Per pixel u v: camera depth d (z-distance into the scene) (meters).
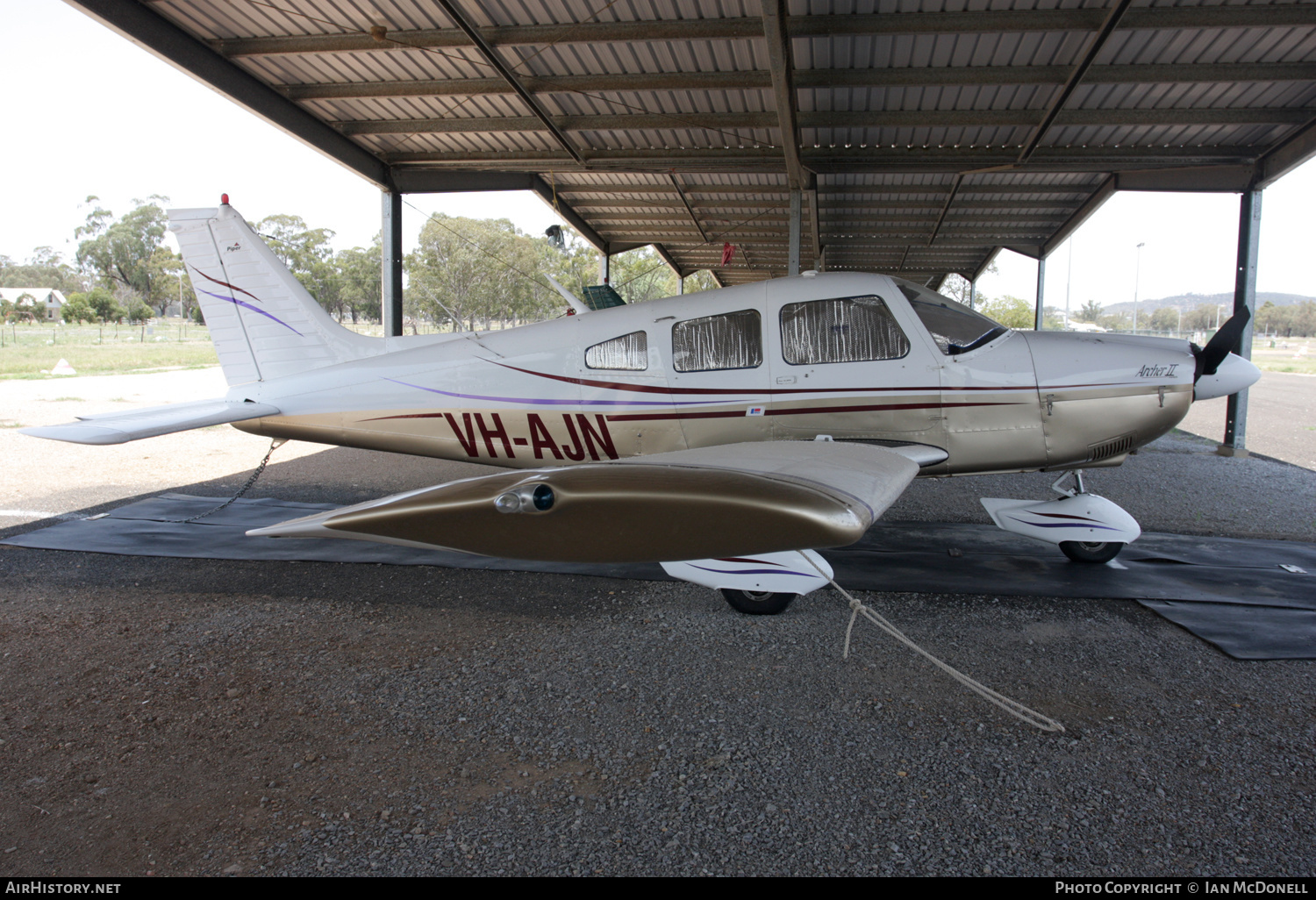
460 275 36.78
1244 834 2.12
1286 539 5.25
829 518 1.70
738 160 9.55
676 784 2.38
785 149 7.63
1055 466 4.35
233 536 5.29
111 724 2.76
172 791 2.35
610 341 4.57
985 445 4.23
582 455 4.71
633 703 2.91
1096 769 2.44
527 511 1.83
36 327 53.66
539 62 7.25
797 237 9.41
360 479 7.39
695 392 4.43
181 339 44.31
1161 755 2.52
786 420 4.35
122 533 5.34
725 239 15.55
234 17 6.53
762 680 3.09
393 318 9.89
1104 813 2.22
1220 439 10.77
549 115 8.51
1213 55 6.60
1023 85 7.22
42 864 2.02
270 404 5.02
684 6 6.28
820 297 4.30
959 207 12.73
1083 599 4.02
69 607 3.96
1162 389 4.13
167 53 6.54
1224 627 3.58
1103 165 8.84
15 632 3.63
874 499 1.98
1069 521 4.37
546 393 4.68
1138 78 6.88
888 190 11.91
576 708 2.87
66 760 2.53
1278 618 3.69
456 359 4.86
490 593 4.19
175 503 6.27
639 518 1.82
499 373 4.76
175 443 9.62
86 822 2.20
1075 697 2.93
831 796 2.31
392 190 9.80
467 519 1.94
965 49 6.72
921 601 3.99
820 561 3.59
